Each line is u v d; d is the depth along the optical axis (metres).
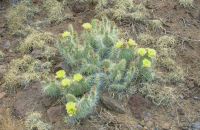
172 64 1.59
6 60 1.64
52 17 1.82
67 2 1.89
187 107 1.45
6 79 1.54
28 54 1.66
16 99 1.48
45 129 1.35
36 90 1.49
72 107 1.28
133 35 1.71
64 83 1.35
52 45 1.69
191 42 1.70
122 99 1.44
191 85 1.52
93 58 1.47
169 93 1.47
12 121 1.40
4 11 1.91
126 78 1.44
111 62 1.47
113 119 1.38
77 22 1.80
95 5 1.88
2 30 1.80
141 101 1.44
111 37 1.56
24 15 1.84
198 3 1.90
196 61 1.62
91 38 1.56
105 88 1.46
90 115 1.39
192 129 1.37
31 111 1.43
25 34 1.76
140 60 1.47
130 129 1.35
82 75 1.48
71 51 1.53
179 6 1.86
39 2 1.92
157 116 1.41
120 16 1.77
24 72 1.58
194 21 1.80
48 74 1.55
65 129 1.35
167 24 1.77
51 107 1.42
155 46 1.67
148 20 1.78
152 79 1.50
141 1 1.88
